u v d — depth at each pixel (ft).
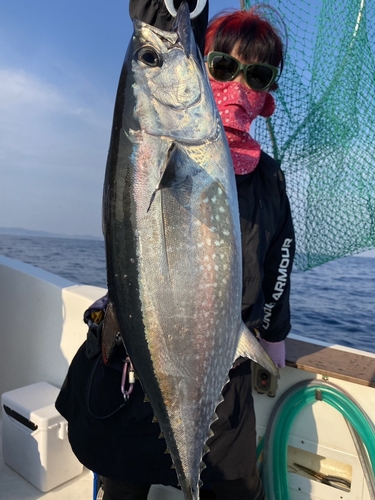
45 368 8.55
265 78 4.81
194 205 3.56
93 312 5.00
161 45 3.68
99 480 5.91
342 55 5.86
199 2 3.91
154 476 4.63
